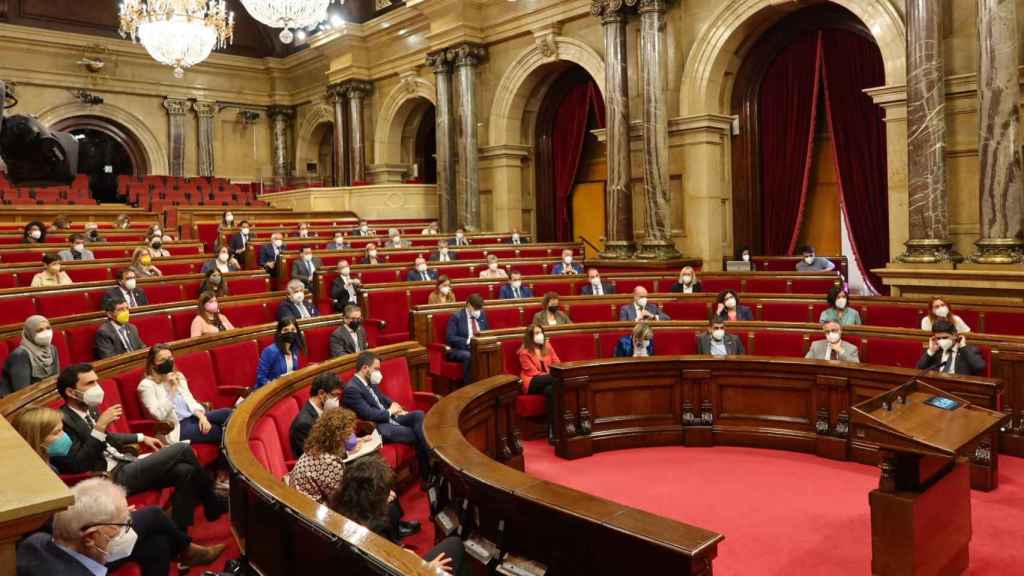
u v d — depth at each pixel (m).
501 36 16.88
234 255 13.41
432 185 19.53
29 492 1.87
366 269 11.32
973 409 4.10
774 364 6.33
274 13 13.62
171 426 5.11
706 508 5.12
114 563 3.29
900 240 11.06
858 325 7.77
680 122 13.62
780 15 12.91
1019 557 4.26
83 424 4.30
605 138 14.95
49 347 5.96
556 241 17.61
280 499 2.81
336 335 7.67
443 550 3.19
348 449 4.81
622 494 5.46
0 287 9.24
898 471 3.86
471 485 3.38
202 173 23.77
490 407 5.62
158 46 14.81
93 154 22.95
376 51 20.75
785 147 13.45
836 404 6.09
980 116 9.70
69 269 9.83
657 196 13.45
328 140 24.52
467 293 10.56
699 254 13.59
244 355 6.75
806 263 12.23
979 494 5.24
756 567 4.20
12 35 20.70
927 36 10.14
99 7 22.27
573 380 6.40
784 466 5.97
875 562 3.84
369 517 3.32
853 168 12.52
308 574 2.74
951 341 6.29
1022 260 9.52
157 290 9.51
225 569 3.55
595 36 15.14
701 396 6.60
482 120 17.62
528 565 3.07
